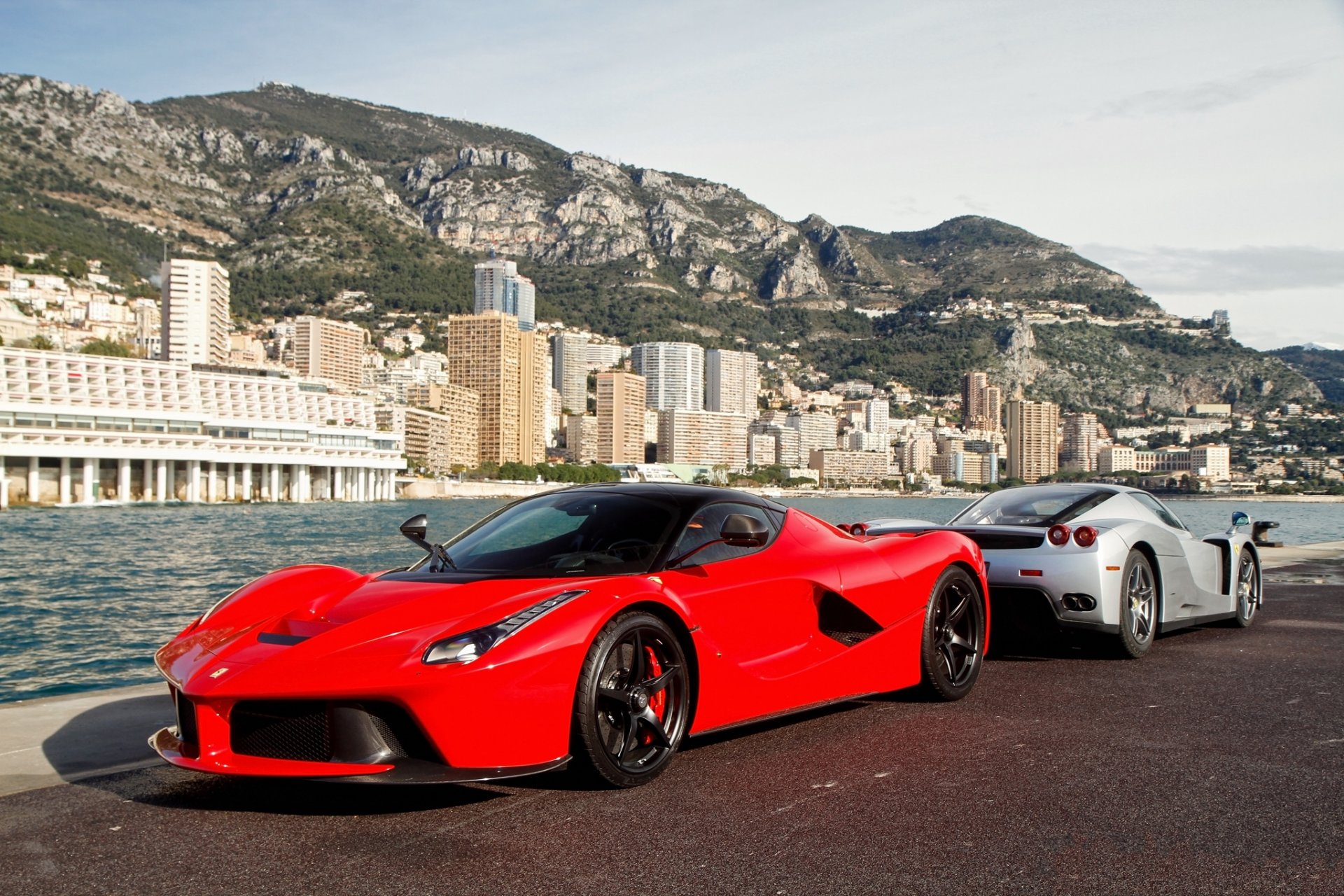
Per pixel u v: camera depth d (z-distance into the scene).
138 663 18.91
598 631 3.83
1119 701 5.54
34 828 3.50
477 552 4.66
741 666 4.43
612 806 3.70
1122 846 3.29
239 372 169.25
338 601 4.25
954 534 5.86
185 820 3.58
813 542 5.13
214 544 62.16
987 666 6.68
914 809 3.65
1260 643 7.64
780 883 2.98
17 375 128.62
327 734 3.62
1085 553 6.64
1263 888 2.95
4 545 60.44
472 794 3.85
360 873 3.07
